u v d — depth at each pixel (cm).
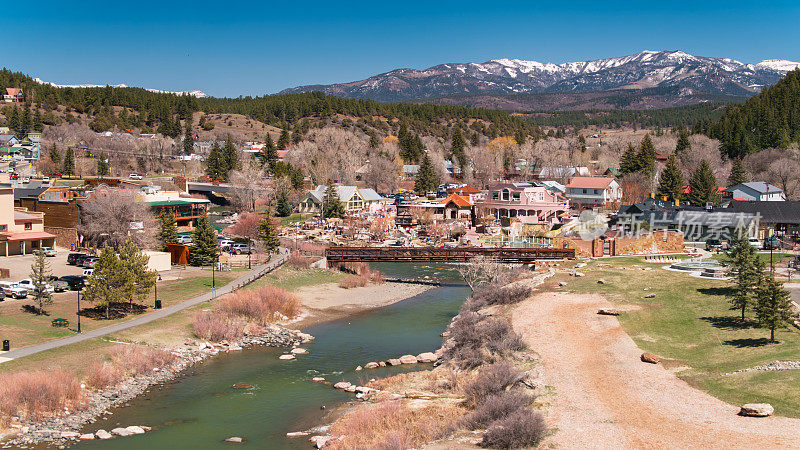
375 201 16612
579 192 15375
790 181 15700
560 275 8244
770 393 3806
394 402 4212
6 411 3969
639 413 3744
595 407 3888
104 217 9638
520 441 3353
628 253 9819
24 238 9106
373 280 9450
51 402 4144
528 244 11325
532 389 4328
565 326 5900
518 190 13575
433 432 3691
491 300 7356
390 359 5534
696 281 7144
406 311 7631
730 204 11556
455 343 5659
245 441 3844
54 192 10688
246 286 7831
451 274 10212
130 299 6184
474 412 3828
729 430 3381
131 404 4447
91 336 5519
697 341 5138
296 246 11081
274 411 4353
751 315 5625
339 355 5759
